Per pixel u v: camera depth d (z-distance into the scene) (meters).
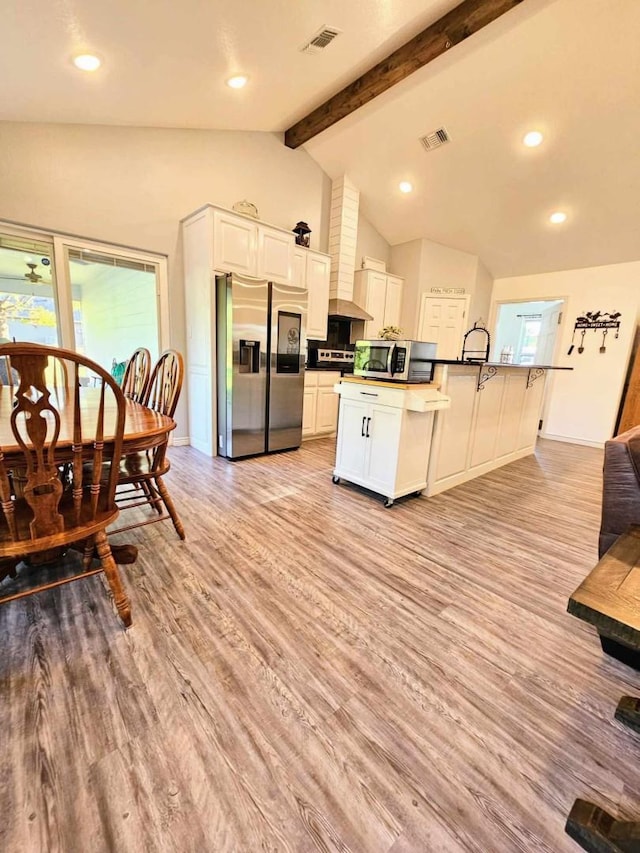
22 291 2.95
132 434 1.43
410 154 4.14
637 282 4.67
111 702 1.13
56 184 2.93
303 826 0.86
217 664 1.28
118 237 3.28
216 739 1.04
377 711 1.14
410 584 1.78
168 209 3.54
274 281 3.88
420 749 1.04
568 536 2.35
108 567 1.41
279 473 3.30
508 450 3.92
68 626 1.42
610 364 4.95
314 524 2.35
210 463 3.51
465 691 1.23
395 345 2.56
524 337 7.47
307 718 1.11
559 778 0.98
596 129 3.32
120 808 0.88
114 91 2.54
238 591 1.67
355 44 2.65
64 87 2.37
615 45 2.70
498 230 4.90
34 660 1.26
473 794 0.94
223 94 2.94
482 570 1.93
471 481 3.36
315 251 4.38
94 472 1.33
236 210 3.78
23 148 2.76
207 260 3.37
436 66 3.11
